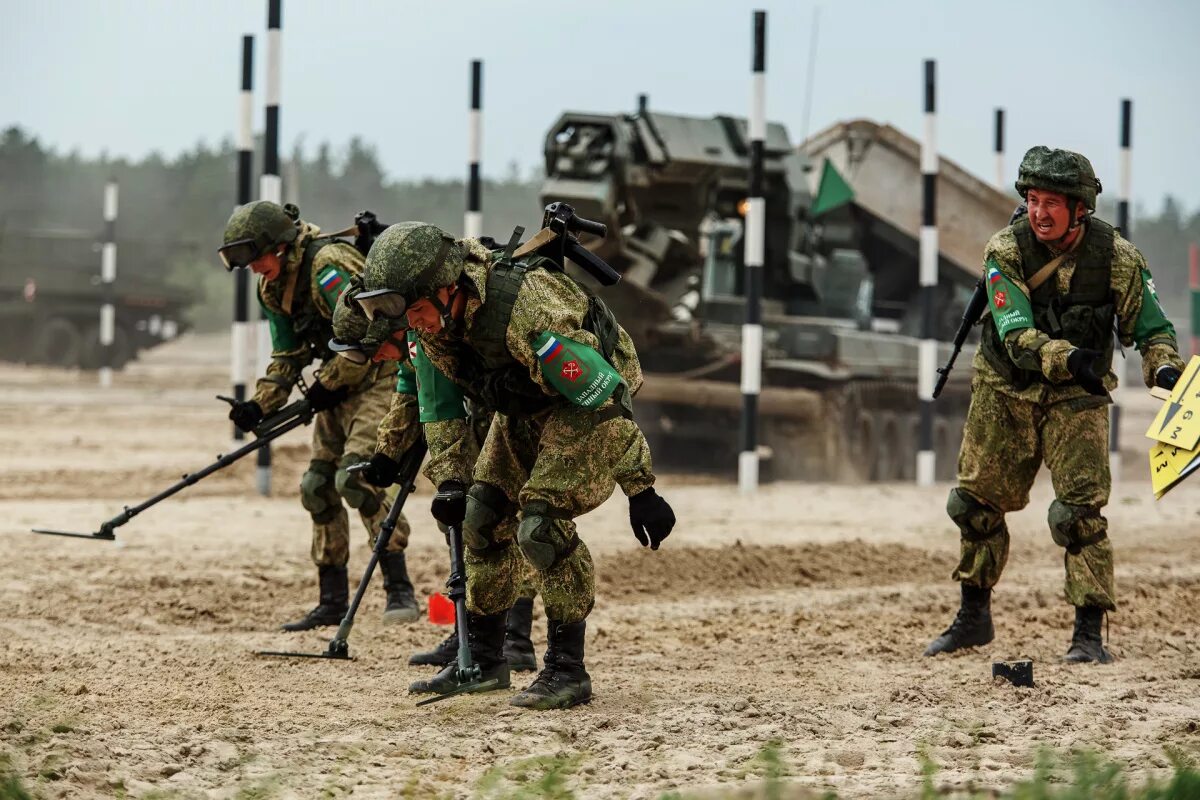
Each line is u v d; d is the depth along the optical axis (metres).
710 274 45.91
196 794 10.94
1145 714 14.20
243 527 29.88
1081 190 16.59
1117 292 17.00
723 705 14.34
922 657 18.00
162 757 11.98
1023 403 17.58
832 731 13.40
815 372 43.78
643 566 24.91
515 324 13.41
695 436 46.81
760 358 40.34
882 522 34.09
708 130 43.53
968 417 18.08
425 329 13.51
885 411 47.31
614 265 43.19
